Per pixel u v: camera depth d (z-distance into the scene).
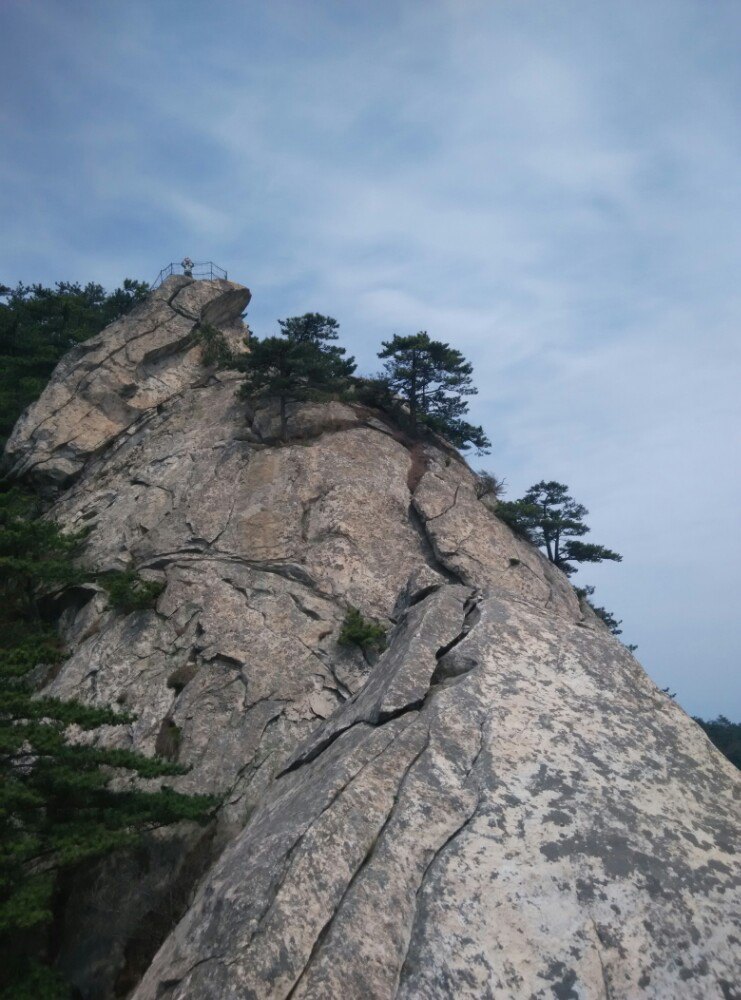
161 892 20.09
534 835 5.84
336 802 6.08
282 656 28.22
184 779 23.80
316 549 33.97
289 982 4.91
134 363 47.78
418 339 45.22
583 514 48.12
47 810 17.69
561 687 7.27
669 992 4.94
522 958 5.10
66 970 18.64
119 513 37.69
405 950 5.15
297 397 42.94
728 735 83.25
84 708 18.31
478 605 8.47
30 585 32.84
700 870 5.62
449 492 39.00
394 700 7.21
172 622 30.48
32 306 57.53
